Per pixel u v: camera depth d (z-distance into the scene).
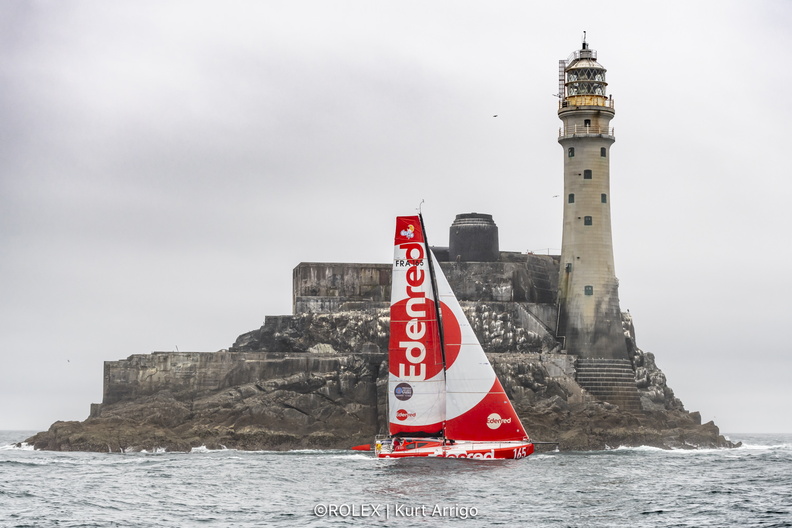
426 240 127.38
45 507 98.75
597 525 88.94
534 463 132.88
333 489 108.62
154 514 94.44
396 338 127.50
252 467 130.50
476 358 127.75
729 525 89.31
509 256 191.88
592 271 178.88
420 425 127.44
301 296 186.38
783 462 142.00
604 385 176.12
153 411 168.50
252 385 171.12
